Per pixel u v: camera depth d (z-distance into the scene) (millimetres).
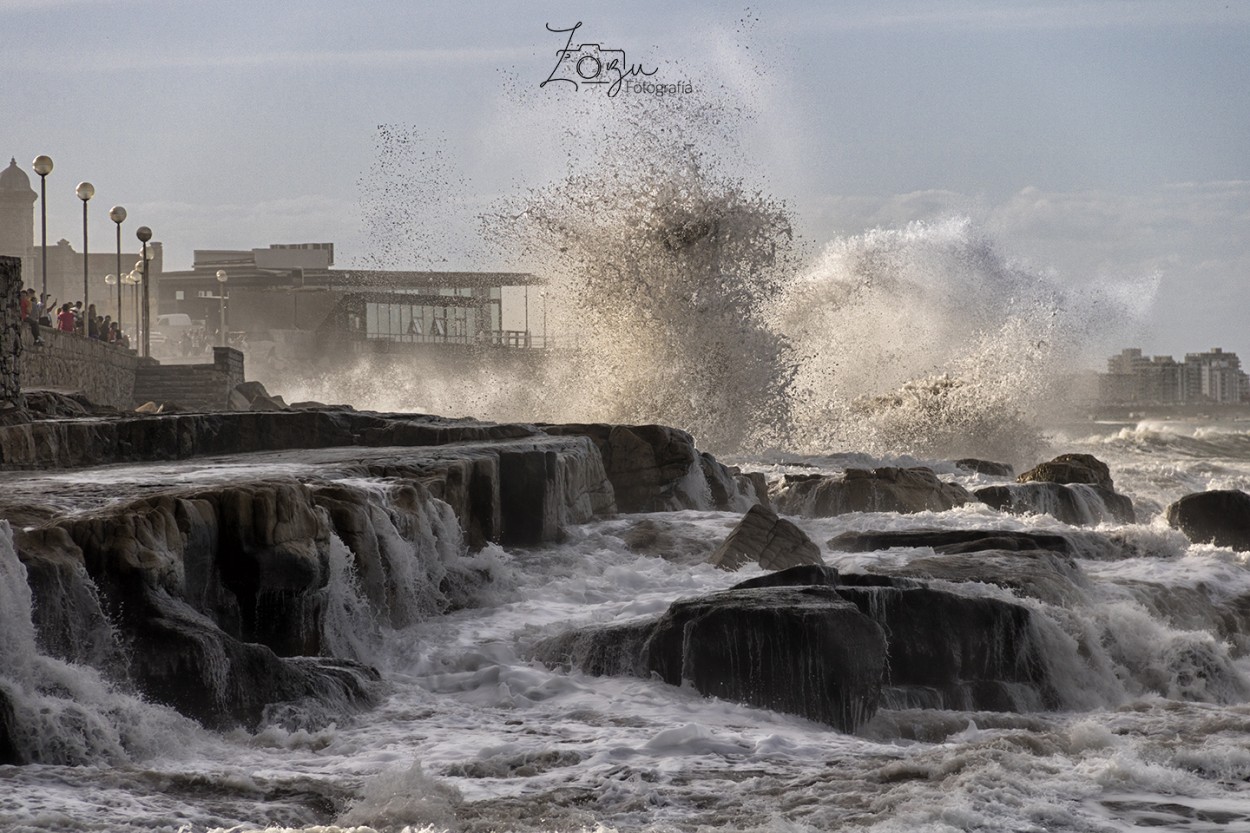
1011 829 17109
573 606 34031
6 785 18625
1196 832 17094
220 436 44531
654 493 49594
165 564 24609
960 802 17938
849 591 27781
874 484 53250
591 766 20984
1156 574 37781
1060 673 29000
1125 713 26984
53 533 23750
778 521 38875
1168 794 18859
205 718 23078
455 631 31266
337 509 30781
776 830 17062
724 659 25891
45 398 50719
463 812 18344
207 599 26719
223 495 27219
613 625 28297
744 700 25641
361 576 30734
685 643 26453
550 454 41812
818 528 45688
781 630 25438
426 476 37250
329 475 35312
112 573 24016
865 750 22172
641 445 49938
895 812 17844
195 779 19328
